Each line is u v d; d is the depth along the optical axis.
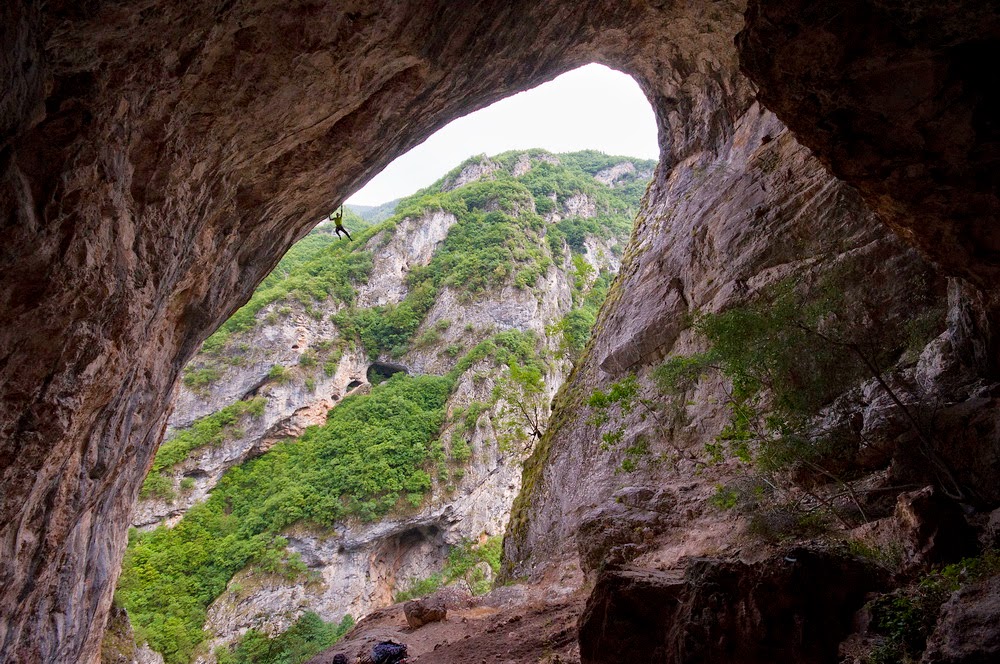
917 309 9.10
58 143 5.09
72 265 5.71
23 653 8.16
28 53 4.38
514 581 16.73
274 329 76.00
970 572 4.30
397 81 9.20
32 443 6.23
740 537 8.16
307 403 73.06
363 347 83.12
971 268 6.24
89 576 9.92
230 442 67.31
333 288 86.00
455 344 78.94
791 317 8.12
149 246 7.09
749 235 13.52
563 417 19.52
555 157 130.88
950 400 6.69
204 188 7.92
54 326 5.84
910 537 5.11
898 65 5.18
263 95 7.25
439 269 89.56
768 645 4.43
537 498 18.28
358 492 60.75
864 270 9.97
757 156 15.08
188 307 9.77
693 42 16.08
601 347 19.09
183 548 57.44
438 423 69.25
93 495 8.57
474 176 119.31
